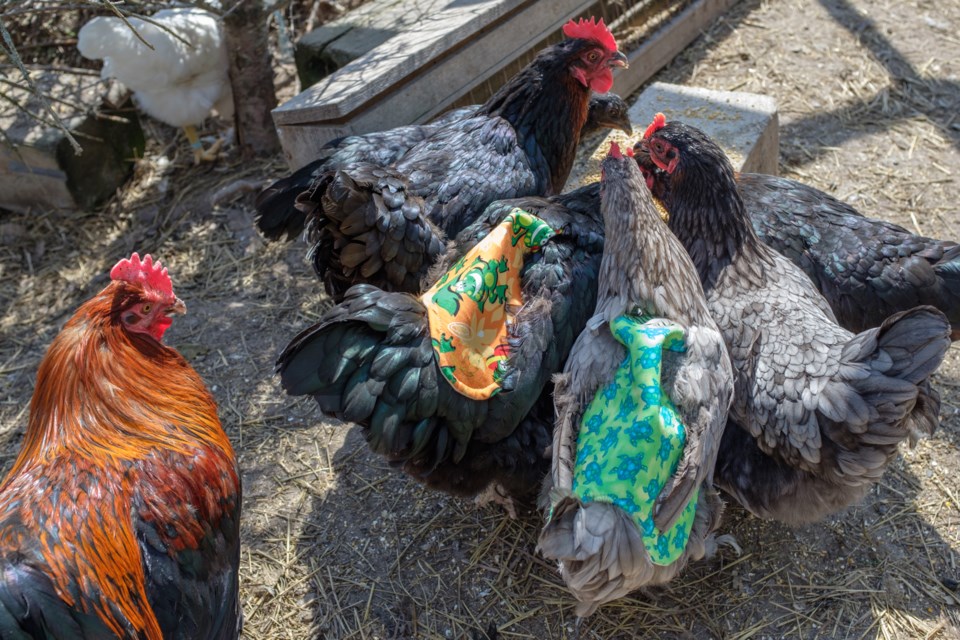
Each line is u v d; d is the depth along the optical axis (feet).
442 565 3.57
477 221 3.46
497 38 5.00
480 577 3.51
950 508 3.57
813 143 5.41
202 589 2.83
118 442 2.81
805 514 3.20
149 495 2.74
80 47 5.01
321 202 3.20
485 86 5.09
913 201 4.94
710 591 3.37
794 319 3.15
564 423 2.93
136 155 5.78
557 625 3.33
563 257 3.28
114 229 5.37
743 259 3.34
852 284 3.46
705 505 3.00
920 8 6.58
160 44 5.03
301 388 2.85
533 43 5.23
